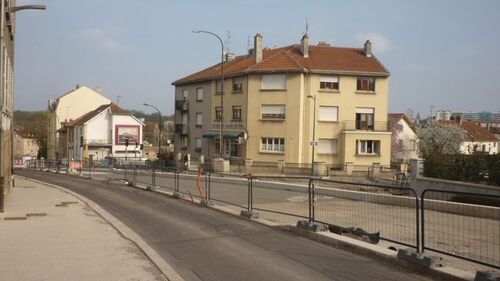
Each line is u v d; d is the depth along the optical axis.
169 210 15.80
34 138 108.88
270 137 46.00
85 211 14.72
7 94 19.91
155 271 7.52
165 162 46.19
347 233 10.32
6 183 19.19
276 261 8.35
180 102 57.53
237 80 48.88
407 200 13.00
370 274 7.45
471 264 8.12
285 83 45.28
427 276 7.35
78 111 85.19
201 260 8.47
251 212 13.59
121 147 75.31
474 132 84.88
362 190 17.25
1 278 7.03
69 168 49.03
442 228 11.24
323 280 7.12
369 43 47.75
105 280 6.98
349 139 44.53
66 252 8.78
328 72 44.94
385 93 46.06
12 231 10.99
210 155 52.41
